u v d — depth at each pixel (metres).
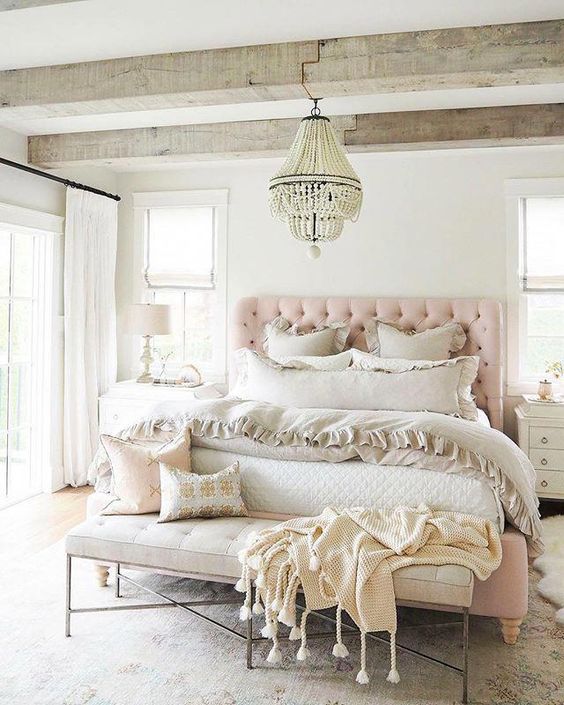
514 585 2.62
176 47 3.07
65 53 3.16
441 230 5.03
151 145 4.44
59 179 4.76
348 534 2.55
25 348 4.80
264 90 3.05
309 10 2.68
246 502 3.12
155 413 3.46
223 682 2.38
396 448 2.93
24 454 4.81
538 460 4.49
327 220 3.10
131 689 2.33
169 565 2.66
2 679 2.39
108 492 3.35
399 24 2.80
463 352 4.82
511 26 2.77
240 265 5.43
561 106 3.87
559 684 2.38
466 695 2.27
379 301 5.03
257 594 2.46
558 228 4.87
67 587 2.74
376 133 4.09
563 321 4.96
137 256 5.66
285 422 3.18
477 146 4.13
